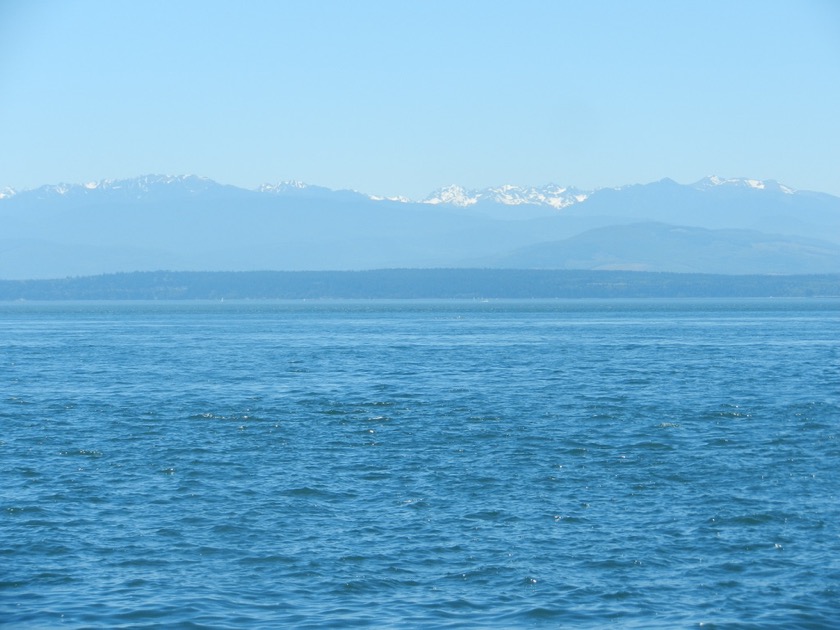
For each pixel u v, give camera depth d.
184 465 113.44
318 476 107.06
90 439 131.62
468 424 142.00
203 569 76.50
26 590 72.12
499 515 90.31
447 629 65.25
